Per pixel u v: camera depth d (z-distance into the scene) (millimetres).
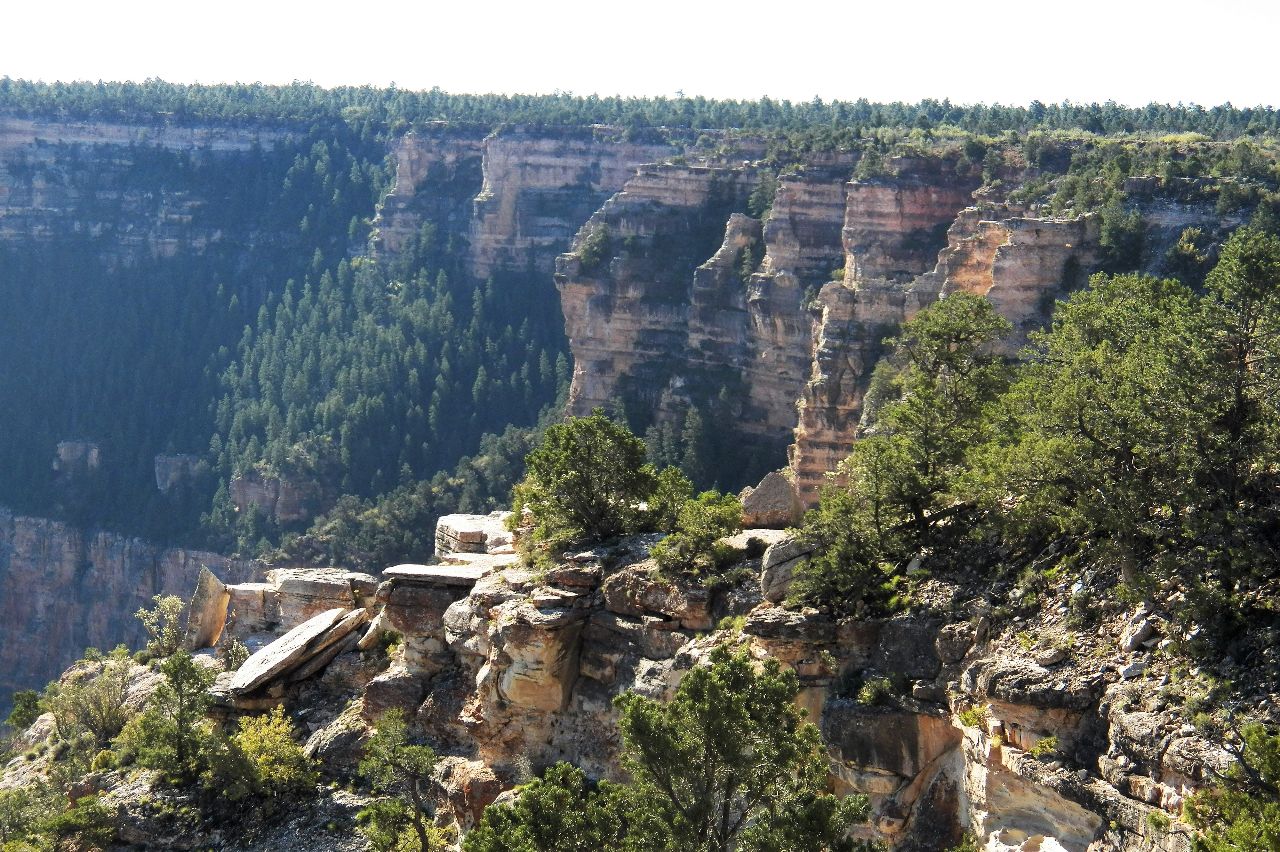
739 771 44656
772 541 62656
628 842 44656
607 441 70750
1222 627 43531
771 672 46125
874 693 51250
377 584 93562
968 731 47031
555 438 71438
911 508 57031
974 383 68125
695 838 43969
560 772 48625
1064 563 49594
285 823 69562
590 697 63312
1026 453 51281
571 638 63812
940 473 58062
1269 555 45281
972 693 47406
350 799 69688
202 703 75812
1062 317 66062
